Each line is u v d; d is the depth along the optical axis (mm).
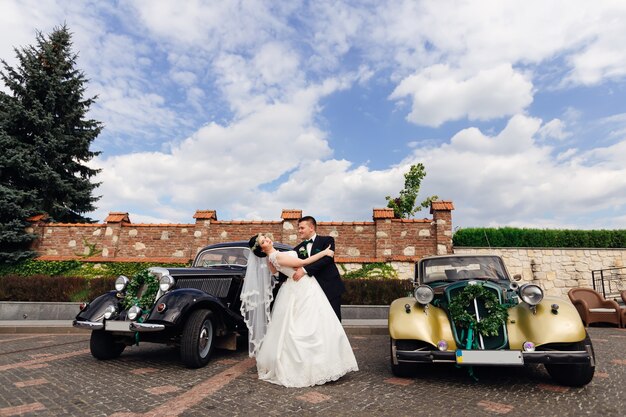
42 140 16984
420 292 4125
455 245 13633
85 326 4699
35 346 6492
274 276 5031
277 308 4113
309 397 3404
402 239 13414
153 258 13680
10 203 14195
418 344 4078
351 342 7152
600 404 3215
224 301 5367
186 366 4609
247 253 6289
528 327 3727
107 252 13875
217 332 5113
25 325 8953
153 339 4941
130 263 13461
